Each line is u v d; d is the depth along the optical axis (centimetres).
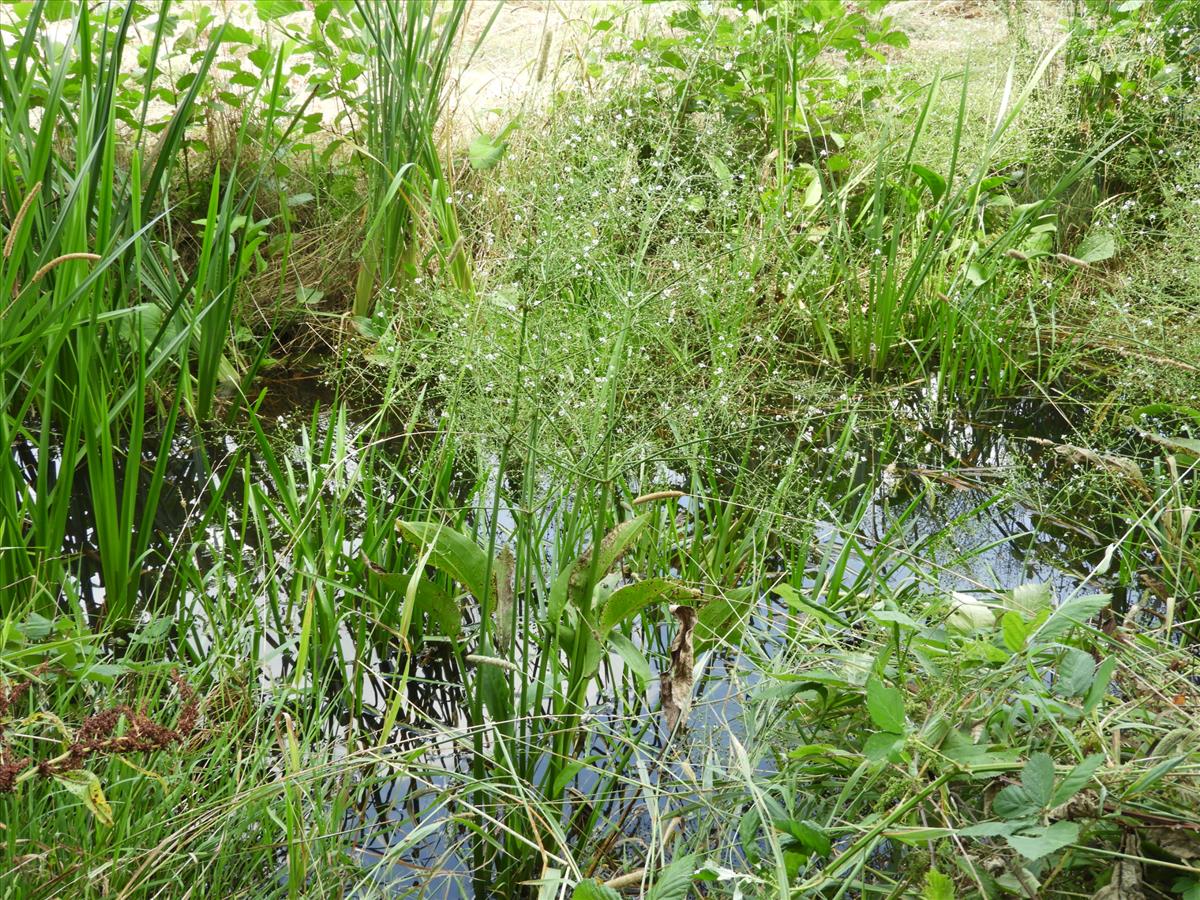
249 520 297
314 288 420
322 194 450
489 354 260
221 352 346
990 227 464
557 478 258
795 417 362
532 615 257
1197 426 346
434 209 399
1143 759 173
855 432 358
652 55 480
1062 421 371
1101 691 166
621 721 228
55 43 360
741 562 277
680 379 350
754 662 224
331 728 228
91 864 168
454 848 187
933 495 319
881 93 498
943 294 398
